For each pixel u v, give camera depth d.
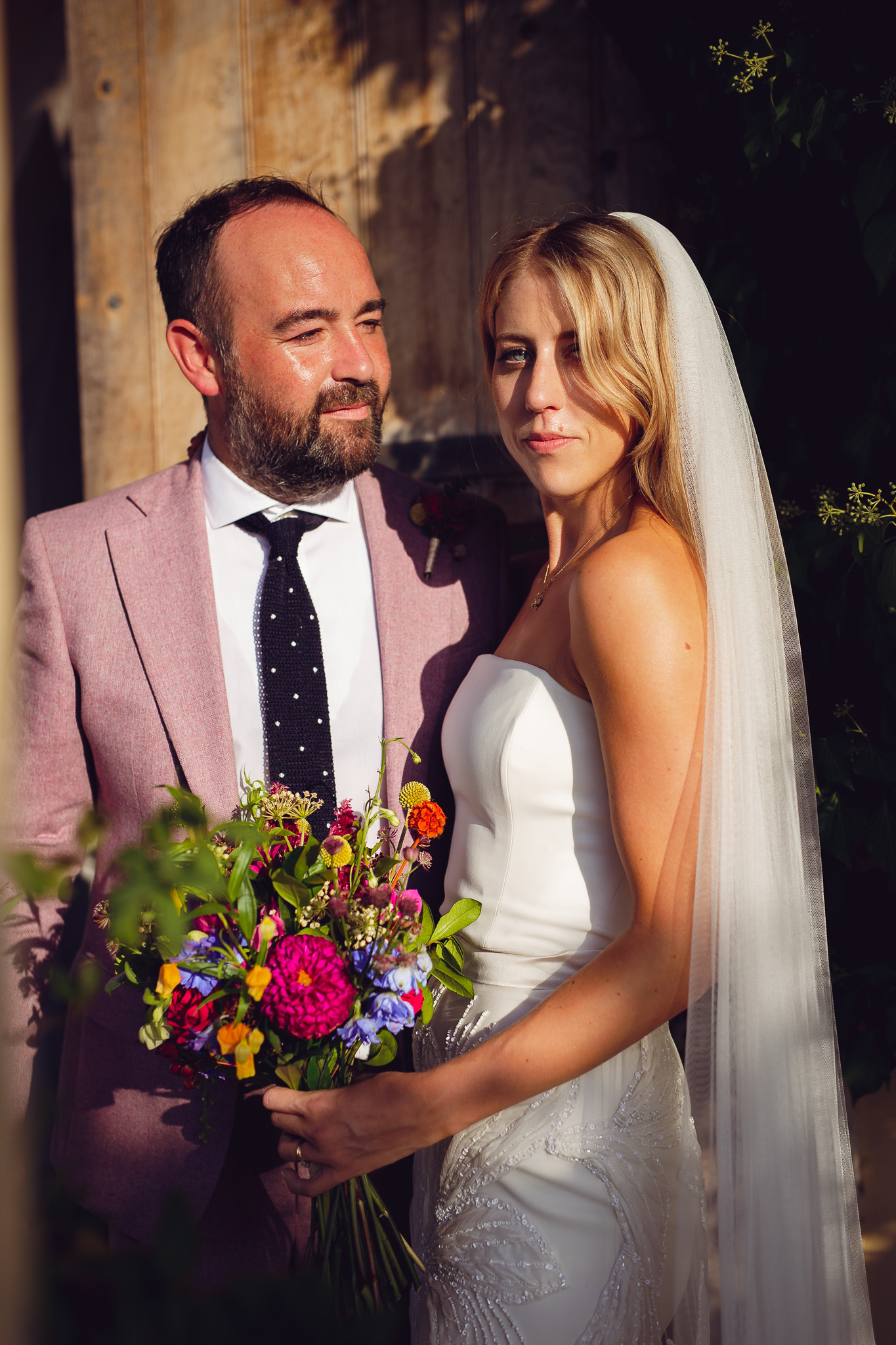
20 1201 0.53
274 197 1.65
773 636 1.31
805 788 1.37
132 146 2.49
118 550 1.65
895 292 1.62
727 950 1.21
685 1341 1.36
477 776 1.38
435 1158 1.46
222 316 1.62
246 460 1.65
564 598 1.40
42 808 1.61
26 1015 1.57
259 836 1.25
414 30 2.25
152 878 1.17
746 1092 1.21
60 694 1.62
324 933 1.27
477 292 2.24
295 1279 0.99
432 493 1.84
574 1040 1.22
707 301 1.38
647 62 1.95
